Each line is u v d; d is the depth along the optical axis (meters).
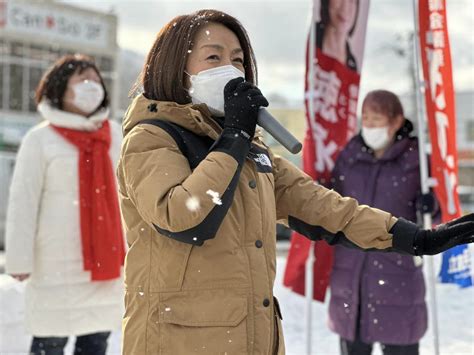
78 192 3.79
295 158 13.36
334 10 4.22
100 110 3.99
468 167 31.72
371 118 3.84
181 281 1.85
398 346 3.80
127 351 1.90
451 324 5.62
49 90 3.87
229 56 2.04
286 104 17.16
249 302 1.87
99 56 23.61
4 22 21.44
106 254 3.79
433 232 2.03
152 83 2.02
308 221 2.14
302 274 4.21
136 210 1.94
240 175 1.92
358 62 4.25
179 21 2.03
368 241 2.08
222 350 1.82
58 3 22.41
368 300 3.79
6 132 21.52
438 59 3.56
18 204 3.68
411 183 3.82
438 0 3.55
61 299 3.75
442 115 3.56
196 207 1.71
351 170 3.96
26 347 4.70
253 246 1.92
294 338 5.32
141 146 1.86
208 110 1.96
